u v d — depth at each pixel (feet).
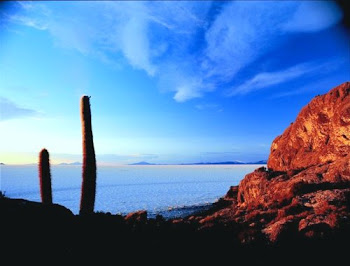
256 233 39.40
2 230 21.07
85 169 29.89
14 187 593.83
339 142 92.79
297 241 34.71
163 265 27.02
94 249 24.85
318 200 55.67
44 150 29.32
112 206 314.76
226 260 30.76
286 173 107.65
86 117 30.12
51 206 27.04
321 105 111.65
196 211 170.50
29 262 19.70
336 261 29.35
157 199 376.07
